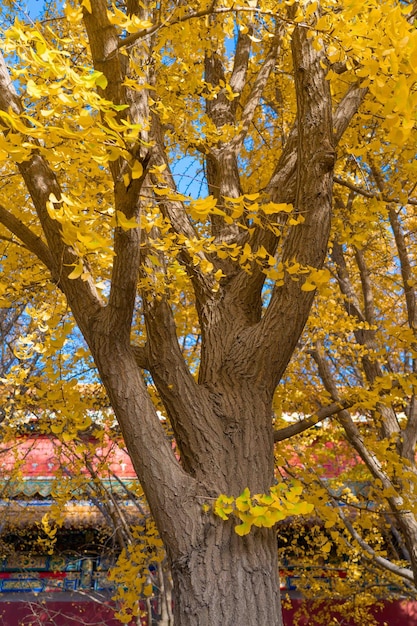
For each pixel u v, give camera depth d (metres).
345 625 8.97
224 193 3.38
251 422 2.38
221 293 2.79
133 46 1.79
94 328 2.12
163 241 2.10
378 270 6.02
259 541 2.08
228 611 1.91
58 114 1.25
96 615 8.74
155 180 2.61
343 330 4.30
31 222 3.10
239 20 2.48
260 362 2.48
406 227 6.22
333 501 4.77
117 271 1.91
